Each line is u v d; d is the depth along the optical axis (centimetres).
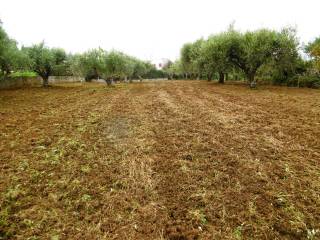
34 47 3347
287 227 467
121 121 1230
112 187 614
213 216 501
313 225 472
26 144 910
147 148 855
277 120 1226
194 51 4641
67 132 1055
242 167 702
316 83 3019
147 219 496
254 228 467
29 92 2739
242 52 3033
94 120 1248
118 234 455
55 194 580
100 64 3719
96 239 443
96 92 2706
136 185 619
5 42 2581
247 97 2078
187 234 454
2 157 793
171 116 1326
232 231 461
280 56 2838
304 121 1202
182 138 955
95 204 538
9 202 550
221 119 1238
